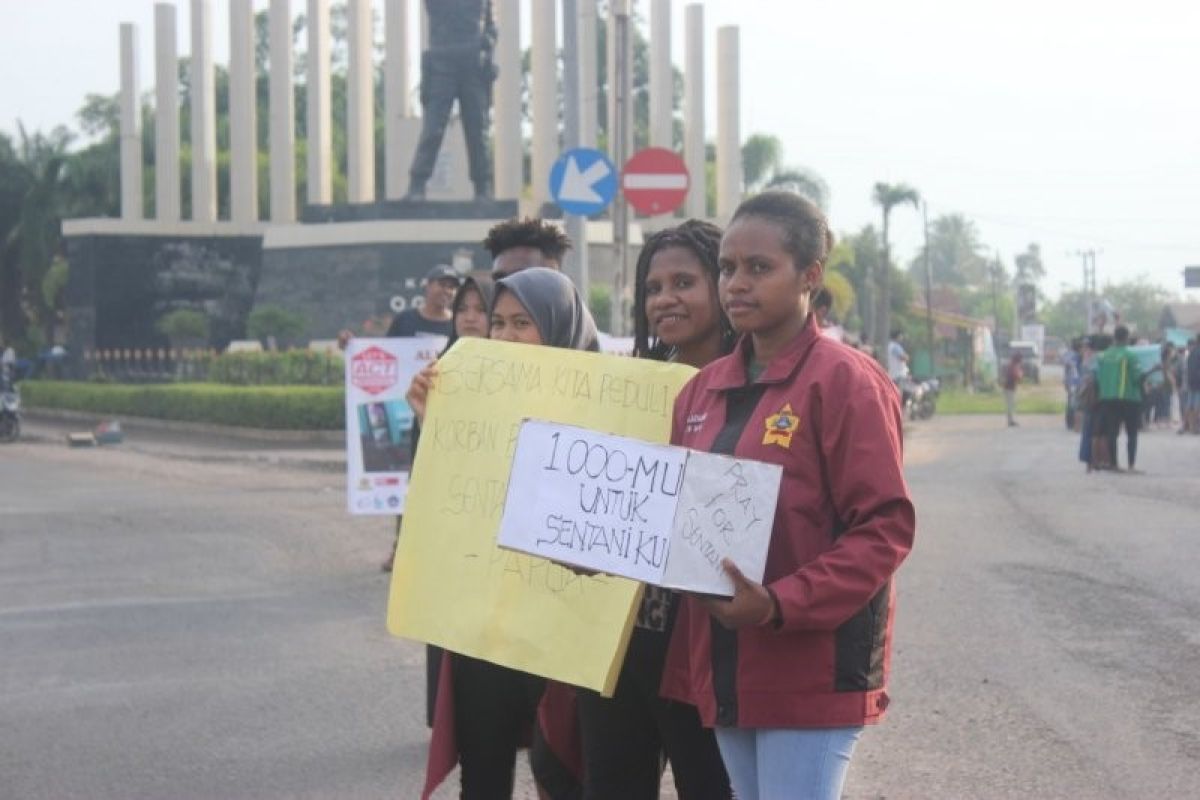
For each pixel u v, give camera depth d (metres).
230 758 7.60
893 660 9.46
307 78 46.47
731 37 45.88
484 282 6.68
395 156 46.41
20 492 21.30
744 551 3.89
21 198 59.53
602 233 41.28
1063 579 12.50
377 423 12.61
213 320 46.28
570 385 5.20
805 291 4.28
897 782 7.02
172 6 47.94
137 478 23.73
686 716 4.93
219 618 11.28
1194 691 8.63
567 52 18.59
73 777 7.31
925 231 75.25
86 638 10.59
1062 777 7.07
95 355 45.16
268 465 26.33
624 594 4.83
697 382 4.59
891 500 4.03
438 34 39.69
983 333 87.19
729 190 46.00
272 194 47.06
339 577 13.19
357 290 40.22
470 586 5.20
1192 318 112.81
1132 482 21.39
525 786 7.28
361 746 7.79
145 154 59.25
